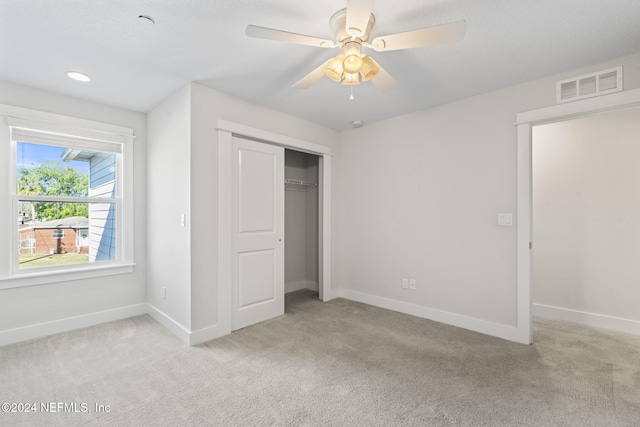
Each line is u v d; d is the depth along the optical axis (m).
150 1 1.60
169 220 2.86
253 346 2.51
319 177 3.88
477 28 1.82
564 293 3.18
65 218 2.92
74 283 2.87
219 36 1.93
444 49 2.04
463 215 2.94
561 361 2.25
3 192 2.54
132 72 2.40
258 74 2.44
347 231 3.97
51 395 1.82
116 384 1.94
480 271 2.83
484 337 2.70
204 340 2.60
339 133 4.05
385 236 3.57
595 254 3.02
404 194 3.39
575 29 1.82
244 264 2.98
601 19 1.73
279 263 3.32
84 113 2.94
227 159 2.80
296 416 1.65
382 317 3.23
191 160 2.54
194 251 2.56
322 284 3.86
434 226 3.15
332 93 2.79
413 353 2.39
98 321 3.00
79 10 1.67
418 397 1.82
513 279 2.64
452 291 3.02
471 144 2.88
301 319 3.17
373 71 1.81
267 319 3.17
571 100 2.34
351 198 3.92
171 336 2.70
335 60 1.74
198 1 1.60
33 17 1.72
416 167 3.29
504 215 2.69
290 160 4.38
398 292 3.44
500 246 2.71
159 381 1.98
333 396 1.83
